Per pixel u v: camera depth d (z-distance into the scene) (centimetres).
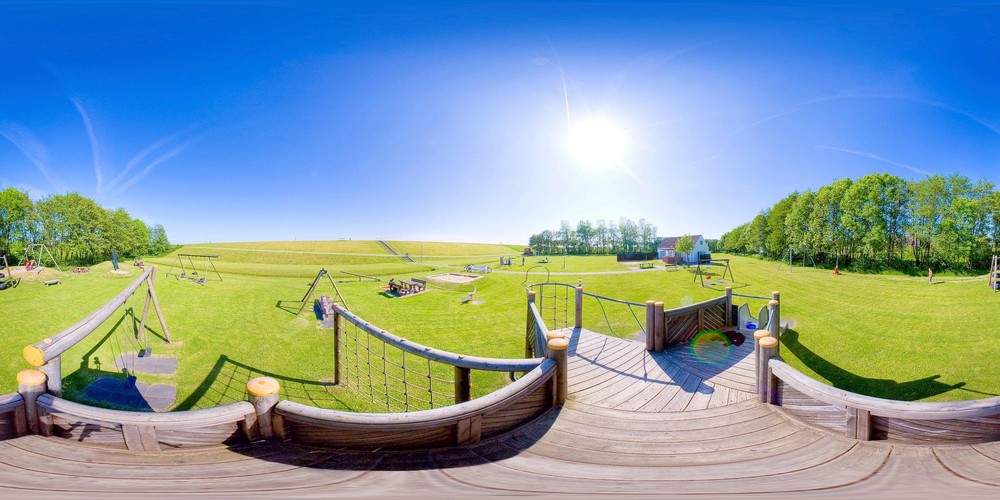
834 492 250
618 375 566
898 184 3756
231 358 1054
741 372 578
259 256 6350
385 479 271
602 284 2573
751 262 4841
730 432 385
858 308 1519
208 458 282
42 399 307
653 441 367
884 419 326
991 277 1822
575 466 311
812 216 4259
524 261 5416
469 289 2417
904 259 3928
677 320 716
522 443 357
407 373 993
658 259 5675
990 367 842
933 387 769
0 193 4297
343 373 973
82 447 290
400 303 1950
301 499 236
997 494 232
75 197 5241
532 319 833
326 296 1648
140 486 241
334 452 303
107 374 899
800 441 353
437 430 327
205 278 2533
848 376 851
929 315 1333
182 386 866
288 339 1259
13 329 1316
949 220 3309
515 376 826
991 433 291
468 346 1242
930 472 271
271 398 314
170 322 1402
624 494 254
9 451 282
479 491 257
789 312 1480
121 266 3806
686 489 261
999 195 3181
